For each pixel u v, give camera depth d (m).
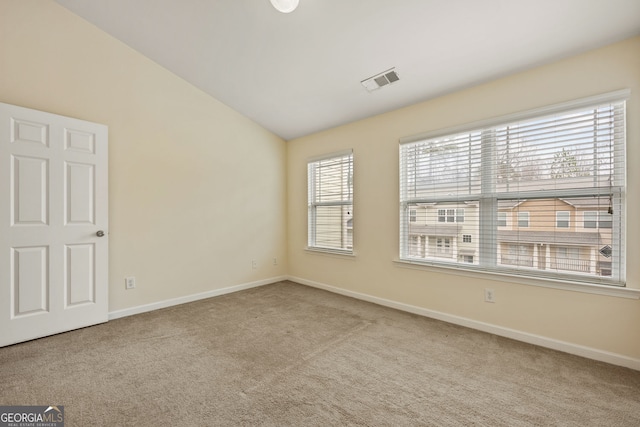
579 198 2.04
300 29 2.24
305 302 3.24
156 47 2.75
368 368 1.86
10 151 2.11
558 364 1.90
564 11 1.72
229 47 2.59
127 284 2.79
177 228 3.15
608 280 1.93
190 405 1.49
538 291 2.18
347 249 3.55
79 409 1.46
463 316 2.57
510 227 2.34
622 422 1.38
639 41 1.80
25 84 2.25
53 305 2.30
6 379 1.71
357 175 3.39
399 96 2.81
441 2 1.82
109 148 2.67
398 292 3.02
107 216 2.58
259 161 3.95
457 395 1.58
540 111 2.14
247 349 2.11
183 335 2.35
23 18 2.25
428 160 2.81
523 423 1.37
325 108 3.27
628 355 1.85
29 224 2.19
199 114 3.31
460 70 2.34
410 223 2.96
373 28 2.11
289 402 1.52
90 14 2.45
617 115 1.90
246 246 3.81
